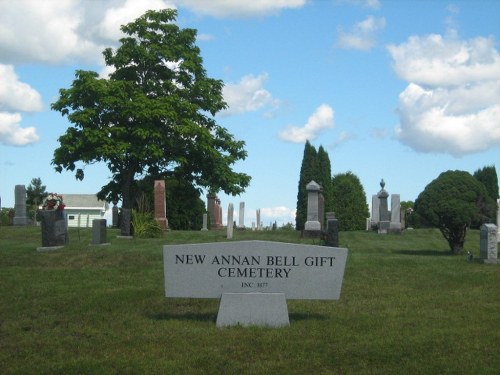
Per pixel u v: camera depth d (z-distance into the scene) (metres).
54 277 17.84
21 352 10.62
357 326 11.83
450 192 24.31
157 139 43.66
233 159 48.66
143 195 40.19
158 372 9.53
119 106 42.44
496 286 16.45
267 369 9.56
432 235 36.31
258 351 10.35
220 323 11.77
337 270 11.70
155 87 45.12
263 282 11.76
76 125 42.78
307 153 54.66
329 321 12.22
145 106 42.53
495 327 11.73
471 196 24.22
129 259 21.27
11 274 18.34
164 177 47.38
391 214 38.81
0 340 11.40
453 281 17.25
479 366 9.52
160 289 15.84
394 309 13.55
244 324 11.73
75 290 15.81
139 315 13.16
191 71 46.69
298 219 54.22
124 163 45.00
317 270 11.71
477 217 24.02
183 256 11.74
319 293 11.71
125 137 43.28
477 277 17.69
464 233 24.67
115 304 14.22
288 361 9.88
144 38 45.69
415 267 19.52
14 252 23.20
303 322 12.09
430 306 13.88
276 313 11.73
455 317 12.63
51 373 9.61
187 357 10.11
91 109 42.47
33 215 53.91
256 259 11.74
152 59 44.94
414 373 9.31
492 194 59.22
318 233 34.12
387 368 9.53
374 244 29.50
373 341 10.75
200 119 47.50
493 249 20.69
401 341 10.74
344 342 10.74
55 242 24.22
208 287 11.76
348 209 56.62
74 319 12.89
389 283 17.06
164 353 10.35
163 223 38.16
